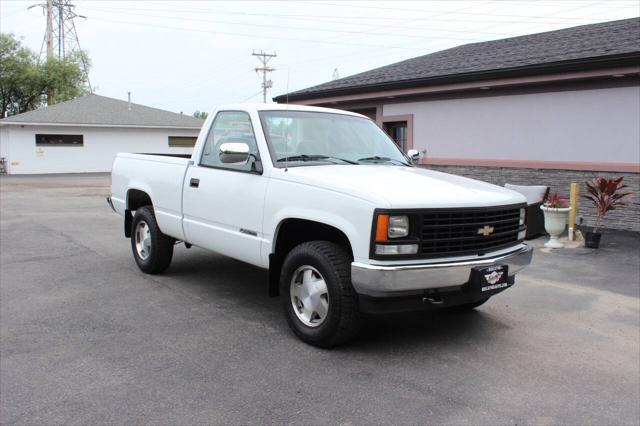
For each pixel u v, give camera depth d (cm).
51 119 3114
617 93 1011
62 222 1121
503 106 1184
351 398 359
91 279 652
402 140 1437
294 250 455
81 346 442
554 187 1110
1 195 1725
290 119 530
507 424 330
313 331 441
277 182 467
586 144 1062
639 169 985
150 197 645
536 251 853
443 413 341
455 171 1280
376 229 389
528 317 536
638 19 1339
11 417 330
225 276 670
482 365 416
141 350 435
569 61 1016
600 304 582
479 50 1491
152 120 3472
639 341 475
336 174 452
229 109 554
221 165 541
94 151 3300
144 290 606
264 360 418
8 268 705
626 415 344
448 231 412
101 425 322
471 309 555
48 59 4156
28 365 405
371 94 1410
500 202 448
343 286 418
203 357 423
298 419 331
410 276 390
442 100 1297
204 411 339
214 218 538
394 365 413
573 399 364
